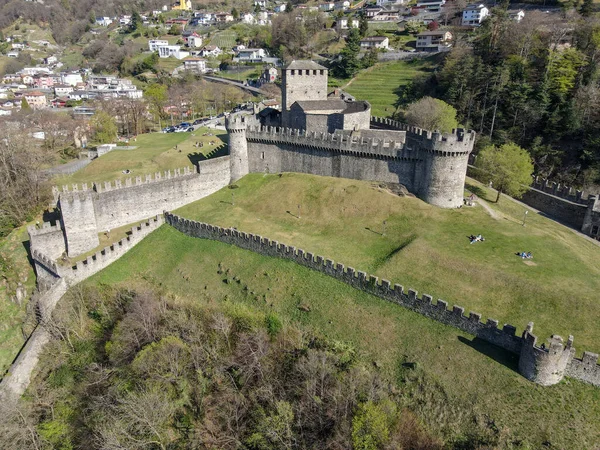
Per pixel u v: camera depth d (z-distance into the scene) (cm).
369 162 7912
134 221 8169
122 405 4547
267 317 5666
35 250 7275
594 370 4156
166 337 5297
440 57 16450
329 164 8362
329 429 4391
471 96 11900
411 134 8506
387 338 5128
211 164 8831
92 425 4822
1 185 8644
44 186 9200
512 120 11056
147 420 4212
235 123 8862
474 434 4125
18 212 8588
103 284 6969
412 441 4209
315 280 6062
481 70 12162
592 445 3866
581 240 6800
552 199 7725
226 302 6178
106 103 17025
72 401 5316
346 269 5838
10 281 7438
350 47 16988
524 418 4100
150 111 16975
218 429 4678
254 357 4975
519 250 6062
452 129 10531
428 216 7038
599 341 4603
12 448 4603
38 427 4934
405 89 14638
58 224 7538
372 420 4062
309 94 10444
